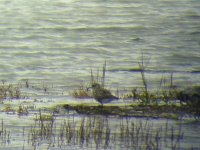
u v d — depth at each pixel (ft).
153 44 156.87
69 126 83.20
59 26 177.27
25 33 167.63
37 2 212.02
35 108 95.86
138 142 80.69
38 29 172.96
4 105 97.71
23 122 88.48
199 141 81.76
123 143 80.12
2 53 143.64
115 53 146.41
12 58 138.31
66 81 116.67
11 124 87.61
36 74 122.93
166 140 81.92
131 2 215.92
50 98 102.58
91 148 78.07
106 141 80.43
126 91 108.68
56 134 83.20
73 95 104.22
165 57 142.31
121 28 176.24
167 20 187.73
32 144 79.25
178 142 81.20
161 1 218.79
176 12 200.44
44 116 90.99
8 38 160.86
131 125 87.40
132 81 117.70
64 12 197.16
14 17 187.73
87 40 161.17
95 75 122.62
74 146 78.74
